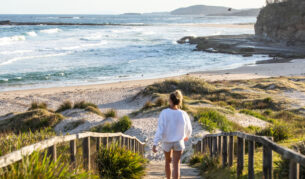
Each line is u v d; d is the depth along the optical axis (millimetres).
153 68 52219
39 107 22531
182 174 7461
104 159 5965
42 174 3398
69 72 46562
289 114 20969
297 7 88688
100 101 30281
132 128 17328
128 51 73750
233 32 148375
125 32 131625
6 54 60438
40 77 42406
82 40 92812
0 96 31719
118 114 24109
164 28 172750
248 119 18984
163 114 5078
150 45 88062
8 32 107375
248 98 28078
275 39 93875
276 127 10586
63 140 4457
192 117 17312
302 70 48188
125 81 41062
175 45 89938
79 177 3990
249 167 5117
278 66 52969
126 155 6266
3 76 41938
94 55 65062
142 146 13750
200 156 9930
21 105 28547
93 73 46562
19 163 3373
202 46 83875
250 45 86438
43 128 18250
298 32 86125
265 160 4352
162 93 30219
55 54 62875
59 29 132375
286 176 4855
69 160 4984
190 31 152250
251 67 52469
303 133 11875
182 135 5059
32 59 56656
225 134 6875
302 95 28750
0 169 3094
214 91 30766
